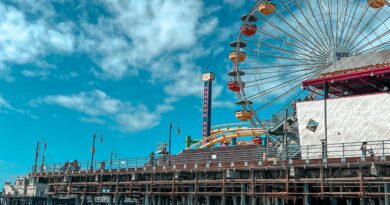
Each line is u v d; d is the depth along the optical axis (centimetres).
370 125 4384
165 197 5816
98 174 5756
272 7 6606
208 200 4741
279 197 4153
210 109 10994
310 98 5638
